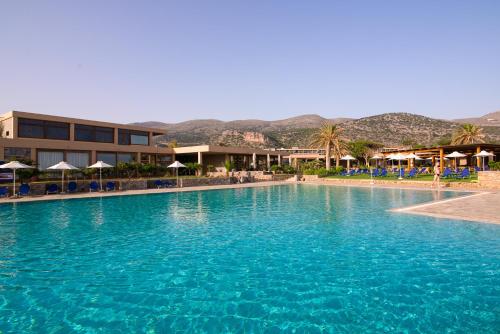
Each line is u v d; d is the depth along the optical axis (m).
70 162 26.89
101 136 30.52
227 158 39.84
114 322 4.28
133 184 23.55
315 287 5.38
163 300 4.95
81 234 9.38
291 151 72.56
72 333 4.01
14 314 4.51
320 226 10.24
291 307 4.68
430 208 12.90
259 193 21.81
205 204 16.19
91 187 21.47
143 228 10.19
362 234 8.99
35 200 16.38
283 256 7.07
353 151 59.69
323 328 4.09
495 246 7.54
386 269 6.17
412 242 8.02
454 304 4.71
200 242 8.35
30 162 21.97
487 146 29.97
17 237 8.98
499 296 4.95
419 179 27.16
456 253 7.07
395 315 4.41
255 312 4.54
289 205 15.51
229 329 4.09
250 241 8.41
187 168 33.00
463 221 10.28
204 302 4.87
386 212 12.66
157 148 34.69
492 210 11.97
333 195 19.98
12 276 5.95
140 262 6.75
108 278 5.86
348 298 4.95
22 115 24.38
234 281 5.67
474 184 21.50
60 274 6.06
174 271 6.20
